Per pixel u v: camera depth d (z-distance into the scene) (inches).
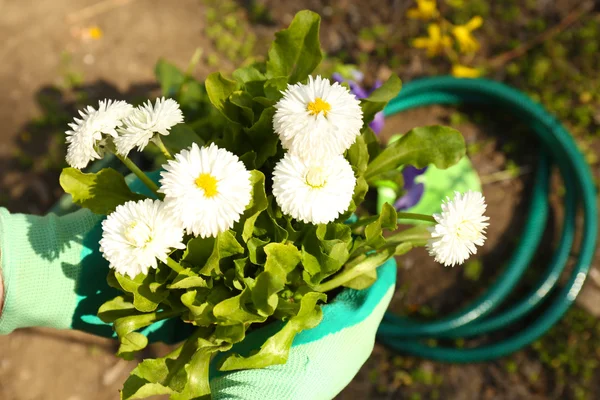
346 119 18.9
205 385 19.7
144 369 20.1
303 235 20.6
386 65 52.3
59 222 21.9
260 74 21.7
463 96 49.7
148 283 20.1
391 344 44.4
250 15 54.0
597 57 51.8
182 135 23.0
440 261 19.5
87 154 19.1
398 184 24.5
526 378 44.0
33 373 43.8
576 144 46.8
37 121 49.2
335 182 18.9
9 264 20.6
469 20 53.5
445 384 44.0
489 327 43.4
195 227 18.4
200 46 52.7
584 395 42.9
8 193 47.6
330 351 20.9
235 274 20.2
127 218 18.6
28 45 52.0
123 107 19.6
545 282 44.0
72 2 53.6
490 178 49.1
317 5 54.3
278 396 20.0
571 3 54.1
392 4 54.2
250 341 21.0
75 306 22.1
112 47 52.3
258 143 20.9
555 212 48.0
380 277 22.1
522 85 51.4
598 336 44.3
